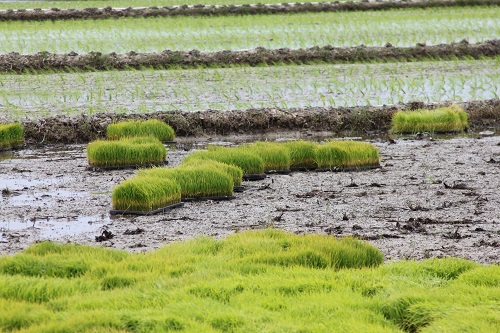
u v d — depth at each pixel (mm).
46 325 16297
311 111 52344
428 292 18906
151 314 16844
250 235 24906
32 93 58375
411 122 50344
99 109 53125
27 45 76125
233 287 18969
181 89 59969
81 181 36906
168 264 21609
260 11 100438
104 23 92438
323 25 90375
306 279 19828
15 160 42500
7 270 21094
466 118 51250
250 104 54906
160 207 31312
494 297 18531
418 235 27125
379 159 40438
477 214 29969
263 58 69875
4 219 29828
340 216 29984
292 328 16219
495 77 63656
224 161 37375
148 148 40594
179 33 85562
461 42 74625
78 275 21234
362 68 68562
